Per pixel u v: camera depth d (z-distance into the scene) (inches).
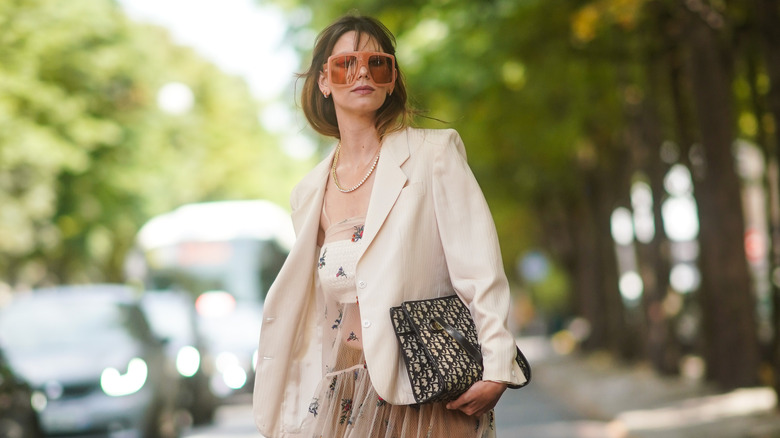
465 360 182.7
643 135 1040.8
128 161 1743.4
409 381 185.9
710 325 936.3
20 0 1508.4
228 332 950.4
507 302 185.6
